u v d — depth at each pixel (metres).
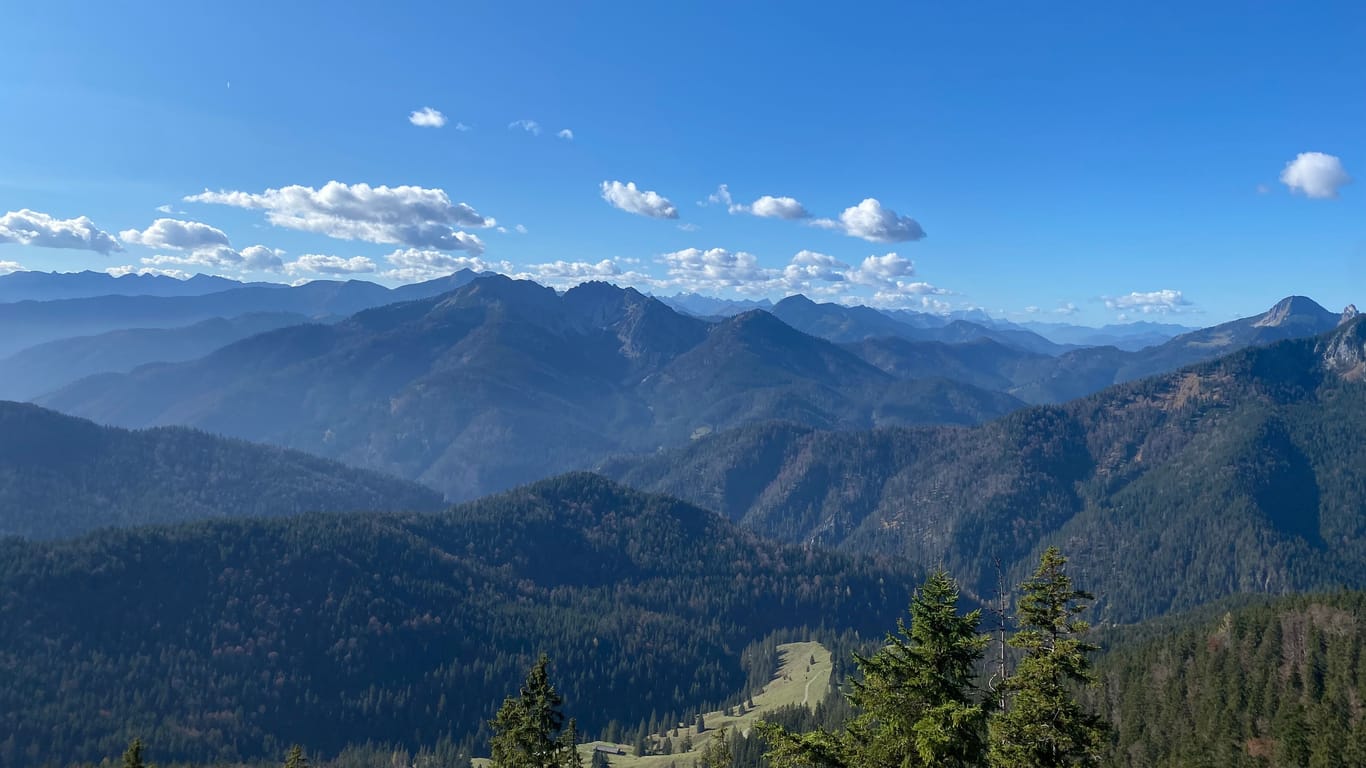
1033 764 35.84
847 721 36.25
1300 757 119.69
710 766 77.94
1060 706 36.81
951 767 32.44
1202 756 126.88
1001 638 38.59
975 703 34.78
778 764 35.50
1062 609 38.41
